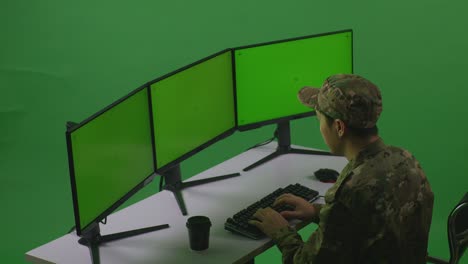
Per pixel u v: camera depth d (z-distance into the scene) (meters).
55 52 4.79
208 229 2.30
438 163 4.16
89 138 2.19
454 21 4.03
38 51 4.81
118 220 2.57
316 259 2.02
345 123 2.00
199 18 4.57
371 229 1.96
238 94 3.01
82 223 2.18
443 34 4.06
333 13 4.28
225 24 4.53
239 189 2.85
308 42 3.08
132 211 2.65
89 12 4.76
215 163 4.46
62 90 4.75
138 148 2.51
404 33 4.14
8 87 4.77
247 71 3.00
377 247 1.96
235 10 4.48
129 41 4.70
